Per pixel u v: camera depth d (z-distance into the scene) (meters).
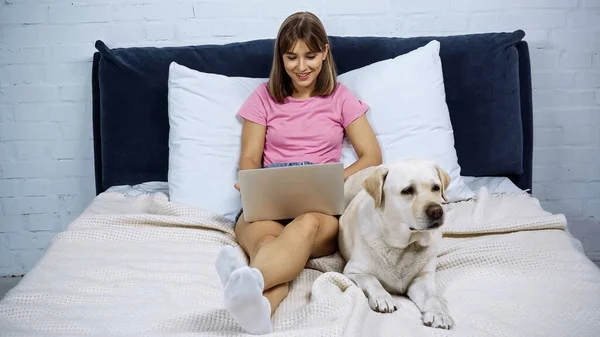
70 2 2.58
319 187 1.69
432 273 1.59
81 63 2.65
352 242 1.67
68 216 2.82
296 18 2.02
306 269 1.74
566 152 2.76
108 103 2.45
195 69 2.45
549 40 2.64
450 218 1.98
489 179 2.41
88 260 1.75
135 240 1.89
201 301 1.53
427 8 2.61
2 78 2.64
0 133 2.70
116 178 2.49
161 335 1.30
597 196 2.81
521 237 1.81
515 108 2.43
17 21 2.58
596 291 1.52
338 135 2.14
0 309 1.45
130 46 2.64
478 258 1.70
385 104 2.22
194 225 1.95
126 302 1.51
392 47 2.46
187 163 2.19
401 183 1.48
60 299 1.52
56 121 2.70
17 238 2.83
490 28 2.63
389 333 1.34
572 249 1.75
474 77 2.42
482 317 1.41
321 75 2.14
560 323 1.38
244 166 2.08
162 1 2.59
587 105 2.71
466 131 2.44
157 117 2.46
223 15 2.62
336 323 1.31
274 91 2.13
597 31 2.63
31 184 2.77
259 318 1.30
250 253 1.71
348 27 2.63
